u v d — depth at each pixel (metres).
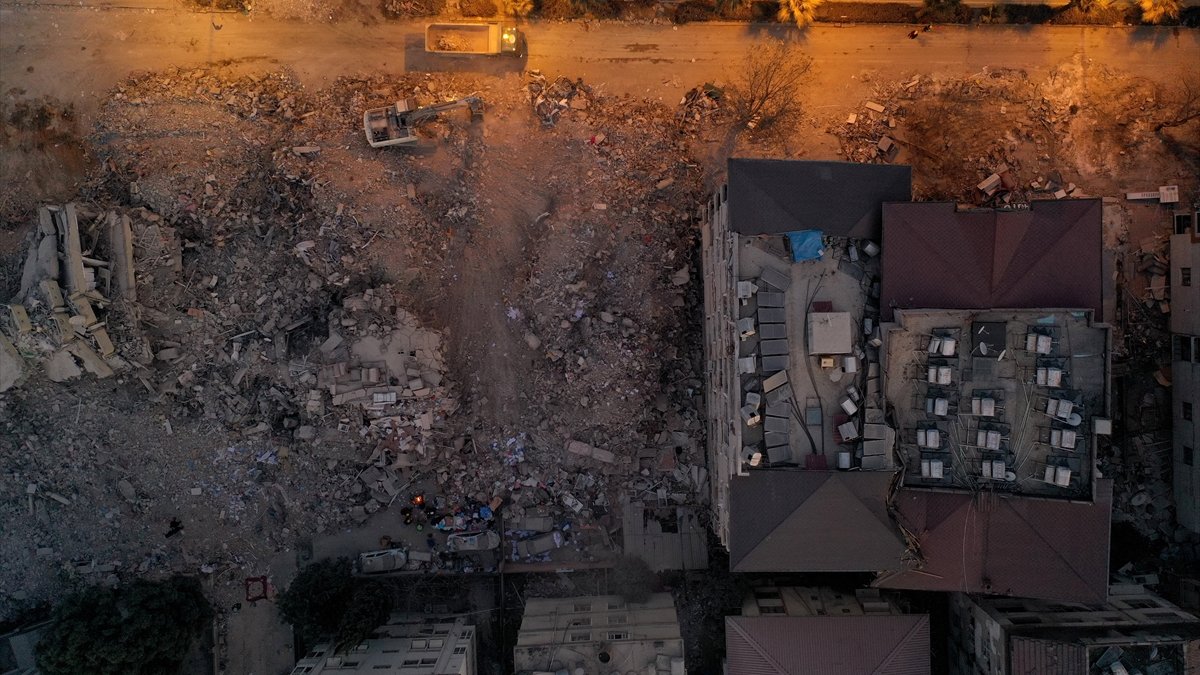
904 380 32.75
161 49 40.59
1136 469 40.66
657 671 36.09
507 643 41.03
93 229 38.03
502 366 40.84
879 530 31.64
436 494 41.00
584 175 40.41
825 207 32.25
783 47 41.16
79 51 40.56
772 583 40.81
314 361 39.66
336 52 40.97
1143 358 40.56
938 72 41.09
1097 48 40.88
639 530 41.00
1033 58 41.03
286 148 39.81
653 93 41.22
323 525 40.97
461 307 40.88
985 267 32.03
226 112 40.06
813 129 41.16
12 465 39.56
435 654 37.53
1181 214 39.56
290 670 41.53
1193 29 40.62
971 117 40.94
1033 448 32.84
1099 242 32.03
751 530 31.92
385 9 40.97
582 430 40.50
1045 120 40.84
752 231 32.19
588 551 41.22
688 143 41.06
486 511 40.62
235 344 39.69
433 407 40.03
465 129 40.59
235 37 40.72
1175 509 40.06
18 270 39.44
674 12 41.06
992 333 32.19
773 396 32.09
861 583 40.47
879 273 32.78
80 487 39.94
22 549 40.12
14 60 40.56
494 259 40.75
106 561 40.34
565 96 40.81
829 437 32.38
